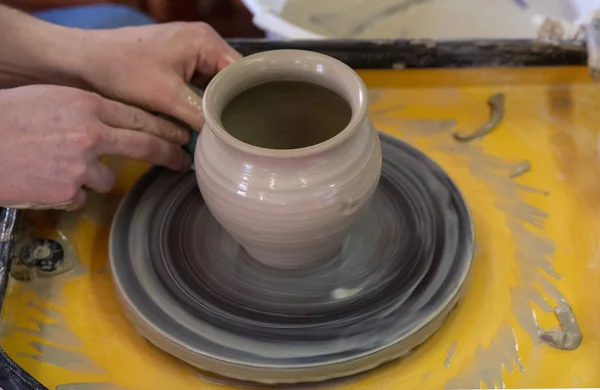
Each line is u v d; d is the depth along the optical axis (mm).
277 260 659
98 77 793
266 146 709
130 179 829
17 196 696
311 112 676
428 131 876
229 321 623
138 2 1428
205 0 1536
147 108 803
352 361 583
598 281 684
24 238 741
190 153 805
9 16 803
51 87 722
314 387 600
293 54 644
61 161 692
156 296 648
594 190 786
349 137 566
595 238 730
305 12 1257
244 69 633
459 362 619
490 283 690
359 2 1324
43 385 564
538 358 618
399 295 639
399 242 700
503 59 933
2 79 824
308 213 579
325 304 641
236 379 607
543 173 812
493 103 905
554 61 928
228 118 645
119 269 674
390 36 1312
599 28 898
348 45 935
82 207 781
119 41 805
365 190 606
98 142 704
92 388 604
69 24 1188
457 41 928
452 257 668
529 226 750
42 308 676
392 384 601
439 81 935
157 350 640
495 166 826
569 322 644
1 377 558
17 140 687
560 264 706
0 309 638
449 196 733
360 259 688
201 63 844
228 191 588
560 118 880
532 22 1298
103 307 680
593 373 602
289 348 593
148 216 738
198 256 698
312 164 567
